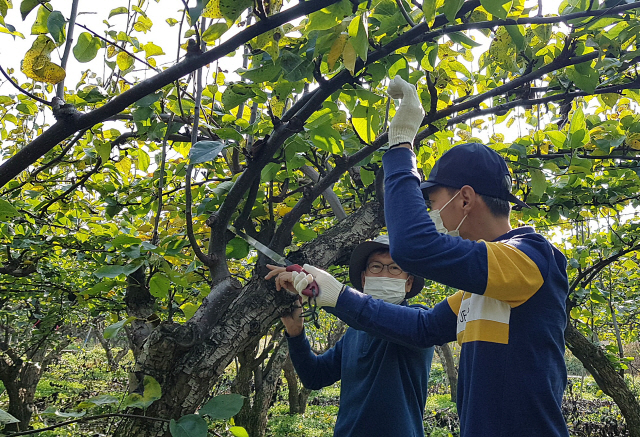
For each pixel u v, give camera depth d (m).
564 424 1.20
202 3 1.04
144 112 1.70
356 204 3.50
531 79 1.80
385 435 1.95
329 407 11.81
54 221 3.36
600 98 2.29
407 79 1.65
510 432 1.17
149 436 1.45
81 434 2.00
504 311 1.25
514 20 1.44
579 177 2.71
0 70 1.14
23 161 1.17
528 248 1.27
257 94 1.67
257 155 1.53
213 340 1.55
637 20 1.72
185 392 1.49
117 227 2.94
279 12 1.17
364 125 1.75
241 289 1.68
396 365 2.03
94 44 1.38
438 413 9.18
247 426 4.62
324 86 1.46
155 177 2.37
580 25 1.67
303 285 1.53
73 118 1.17
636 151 2.52
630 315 6.72
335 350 2.51
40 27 1.33
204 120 1.98
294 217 1.81
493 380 1.22
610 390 3.94
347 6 1.17
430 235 1.21
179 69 1.14
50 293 4.47
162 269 1.62
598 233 4.38
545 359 1.21
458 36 1.51
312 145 1.72
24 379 6.17
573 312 4.16
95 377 13.57
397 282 2.15
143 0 1.78
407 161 1.37
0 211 1.60
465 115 2.08
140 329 2.02
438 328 1.63
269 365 4.88
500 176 1.42
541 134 2.46
